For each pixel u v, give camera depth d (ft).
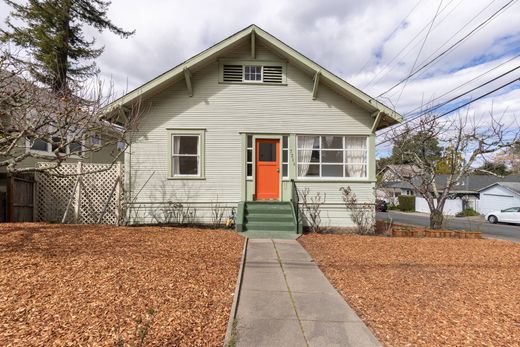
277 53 34.12
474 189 114.32
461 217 91.20
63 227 23.72
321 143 34.71
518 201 87.45
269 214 31.04
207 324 10.68
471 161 36.01
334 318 11.76
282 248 22.97
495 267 19.07
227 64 33.63
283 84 34.06
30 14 49.62
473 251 23.54
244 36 31.91
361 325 11.21
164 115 32.94
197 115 33.27
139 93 30.58
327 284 15.53
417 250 23.32
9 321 9.65
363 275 17.04
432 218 35.65
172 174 32.94
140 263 15.96
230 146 33.55
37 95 22.00
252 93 33.86
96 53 56.59
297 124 34.17
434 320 11.68
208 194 33.17
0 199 26.02
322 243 25.09
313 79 34.12
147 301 11.78
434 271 17.97
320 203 33.71
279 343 9.89
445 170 102.32
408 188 134.82
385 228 35.22
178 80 32.99
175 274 15.01
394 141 42.70
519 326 11.23
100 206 30.09
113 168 30.22
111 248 18.29
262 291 14.38
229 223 31.78
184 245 21.04
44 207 29.45
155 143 32.76
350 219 33.88
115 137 27.12
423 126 38.96
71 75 54.90
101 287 12.59
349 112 34.50
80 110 22.48
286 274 16.99
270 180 34.19
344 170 34.68
